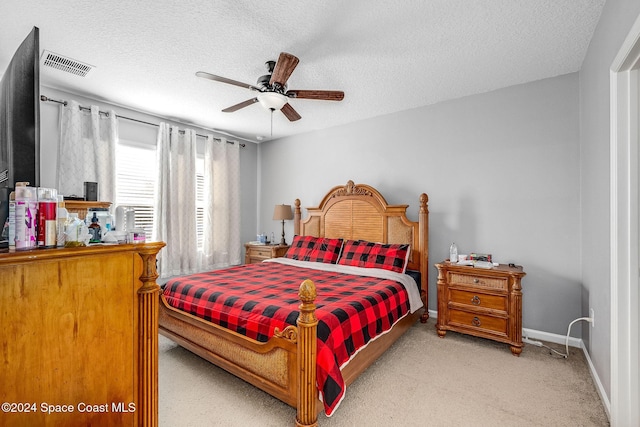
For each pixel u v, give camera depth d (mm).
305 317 1622
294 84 3078
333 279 2934
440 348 2738
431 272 3605
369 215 3922
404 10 1977
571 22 2098
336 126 4461
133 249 1056
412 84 3088
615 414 1674
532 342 2824
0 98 1639
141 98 3445
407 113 3803
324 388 1618
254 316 1990
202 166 4586
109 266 1009
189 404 1932
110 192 3506
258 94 2508
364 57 2561
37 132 1165
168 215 4043
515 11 1985
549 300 2906
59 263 904
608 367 1877
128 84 3088
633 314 1646
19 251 867
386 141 3982
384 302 2447
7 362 814
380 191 4023
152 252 1093
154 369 1103
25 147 1206
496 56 2549
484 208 3266
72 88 3166
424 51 2469
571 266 2805
